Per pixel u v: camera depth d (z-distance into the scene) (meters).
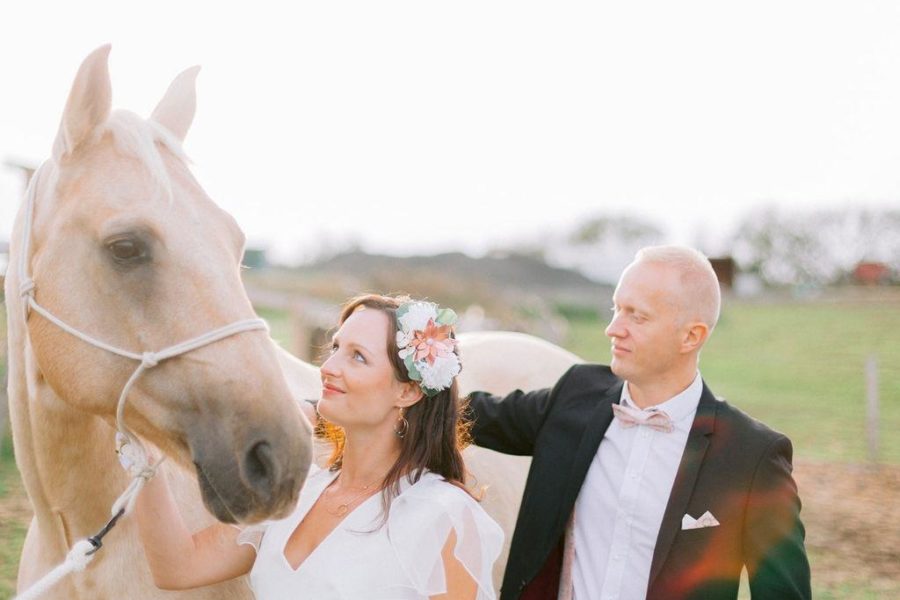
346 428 1.95
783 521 2.01
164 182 1.84
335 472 2.05
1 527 5.16
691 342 2.11
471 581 1.80
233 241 1.95
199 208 1.89
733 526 2.04
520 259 52.97
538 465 2.33
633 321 2.12
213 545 2.04
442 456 1.95
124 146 1.88
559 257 57.38
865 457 8.12
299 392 2.70
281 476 1.73
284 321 18.27
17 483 6.17
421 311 1.88
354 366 1.89
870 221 50.38
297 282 22.12
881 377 14.18
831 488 6.93
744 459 2.07
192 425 1.80
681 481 2.08
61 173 1.88
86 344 1.84
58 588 2.19
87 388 1.86
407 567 1.75
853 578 4.85
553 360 3.73
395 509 1.82
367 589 1.77
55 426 1.99
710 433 2.11
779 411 10.84
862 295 39.69
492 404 2.58
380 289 19.67
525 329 19.38
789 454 2.12
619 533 2.11
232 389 1.77
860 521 5.97
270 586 1.87
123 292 1.81
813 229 51.78
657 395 2.18
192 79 2.23
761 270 52.97
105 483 2.08
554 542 2.21
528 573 2.24
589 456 2.22
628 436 2.19
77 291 1.84
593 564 2.14
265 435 1.75
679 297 2.07
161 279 1.80
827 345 19.66
